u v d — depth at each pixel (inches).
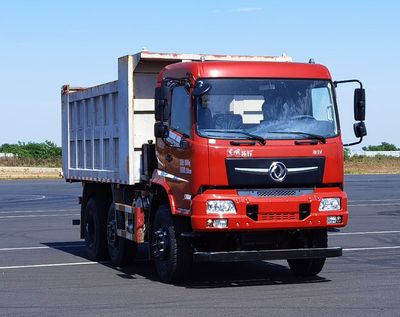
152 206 525.0
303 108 478.9
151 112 559.5
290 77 481.7
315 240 500.4
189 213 464.1
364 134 484.1
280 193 467.8
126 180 551.8
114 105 585.0
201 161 458.3
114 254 596.1
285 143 467.2
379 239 759.7
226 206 458.0
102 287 489.7
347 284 487.2
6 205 1289.4
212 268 574.6
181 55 546.9
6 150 3799.2
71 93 691.4
